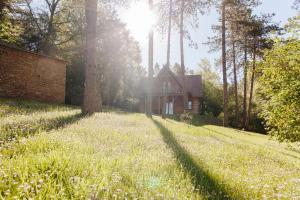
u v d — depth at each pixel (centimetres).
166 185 417
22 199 314
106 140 748
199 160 696
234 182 512
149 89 2678
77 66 3897
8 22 2945
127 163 505
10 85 2188
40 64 2484
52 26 4081
